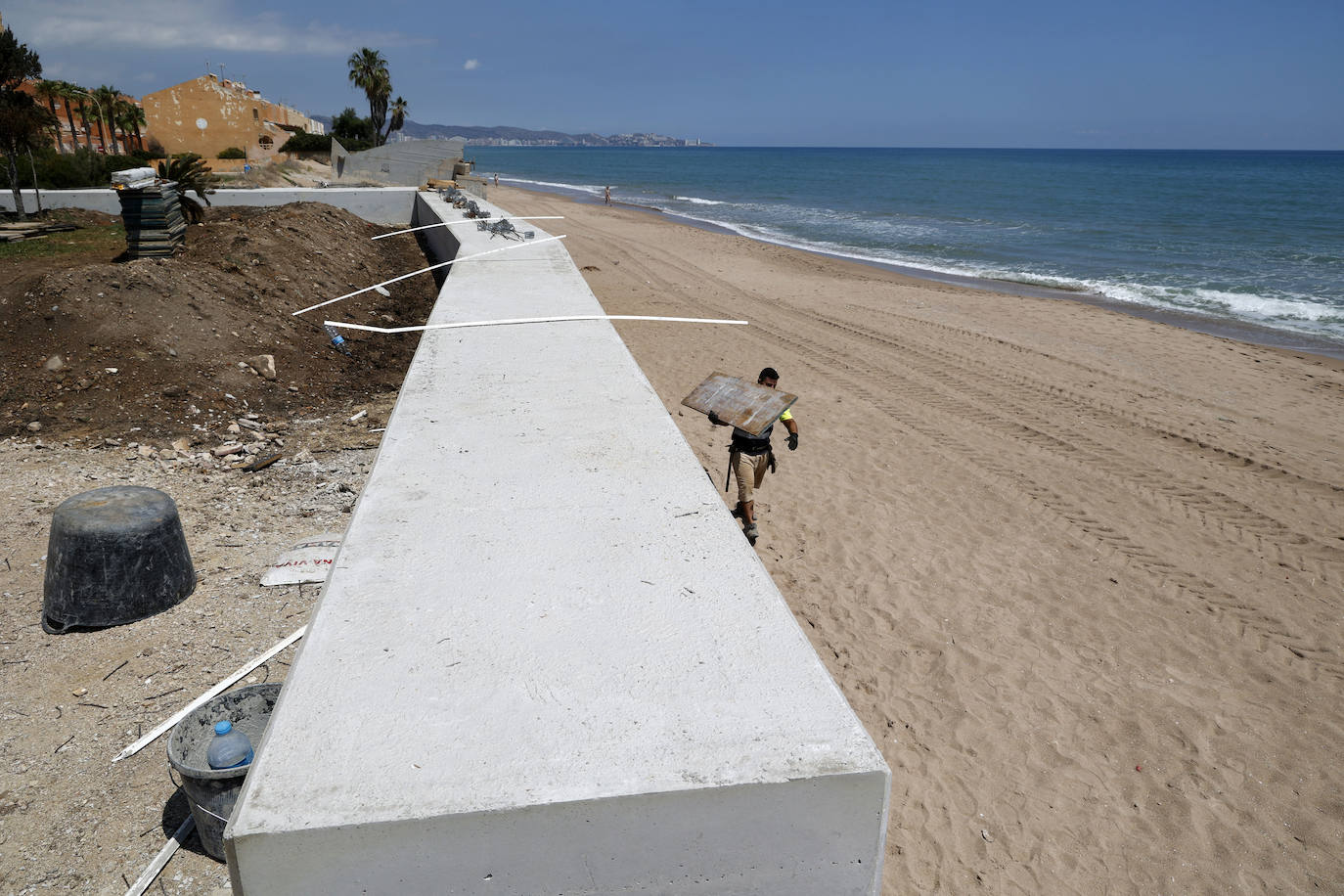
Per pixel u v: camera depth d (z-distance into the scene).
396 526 3.79
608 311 16.11
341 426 8.55
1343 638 5.80
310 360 10.27
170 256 12.44
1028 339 15.08
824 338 14.66
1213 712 4.98
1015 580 6.48
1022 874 3.86
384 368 10.76
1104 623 5.91
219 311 10.04
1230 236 37.00
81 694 4.24
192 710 3.53
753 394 6.22
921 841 4.04
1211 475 8.74
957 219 45.75
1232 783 4.44
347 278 14.35
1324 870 3.90
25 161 21.05
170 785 3.69
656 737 2.42
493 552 3.57
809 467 8.70
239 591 5.24
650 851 2.25
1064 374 12.75
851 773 2.28
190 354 9.11
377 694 2.60
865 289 20.59
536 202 48.72
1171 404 11.33
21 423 7.64
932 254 30.28
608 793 2.17
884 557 6.80
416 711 2.52
